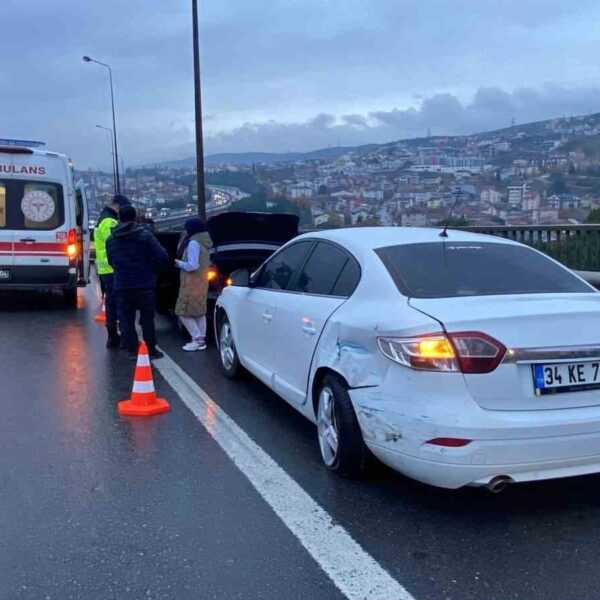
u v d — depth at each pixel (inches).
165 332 405.7
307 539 147.6
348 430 170.7
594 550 142.9
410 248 187.6
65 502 166.9
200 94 773.3
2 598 126.0
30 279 485.1
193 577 133.0
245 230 384.8
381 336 157.5
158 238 412.5
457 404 143.8
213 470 187.3
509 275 180.1
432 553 141.8
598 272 366.0
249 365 255.6
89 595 127.2
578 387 148.8
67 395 264.2
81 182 557.6
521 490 172.7
